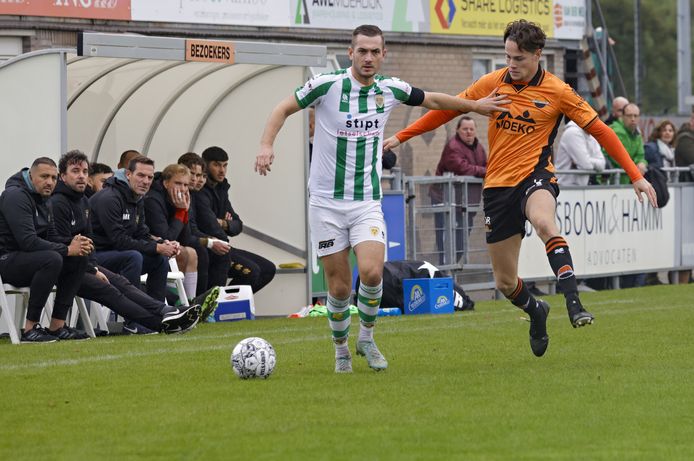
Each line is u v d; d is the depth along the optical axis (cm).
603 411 2080
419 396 2227
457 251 4819
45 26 4981
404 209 4541
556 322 3666
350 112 2477
